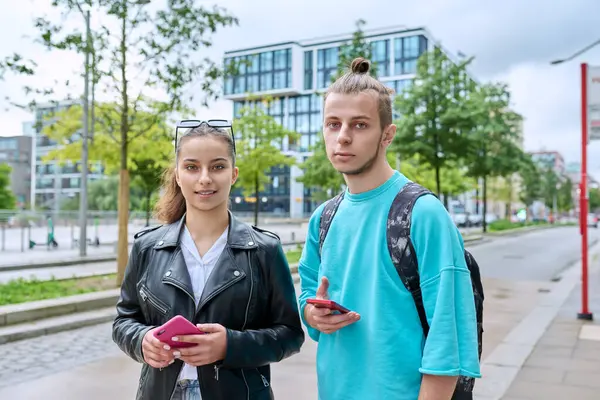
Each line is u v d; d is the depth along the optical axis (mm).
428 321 1627
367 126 1764
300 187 73812
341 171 1806
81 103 15391
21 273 12570
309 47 73000
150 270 1906
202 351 1661
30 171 80438
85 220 16281
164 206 2084
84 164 16188
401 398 1636
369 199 1813
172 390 1803
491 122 27172
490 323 7469
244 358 1753
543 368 5031
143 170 21047
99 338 6434
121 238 9680
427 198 1706
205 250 1924
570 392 4332
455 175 36875
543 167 77562
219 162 1898
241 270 1864
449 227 1663
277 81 73375
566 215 107562
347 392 1741
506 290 11000
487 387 4422
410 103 21297
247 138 25359
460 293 1620
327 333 1765
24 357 5582
